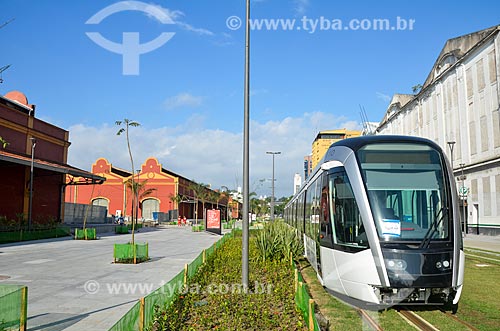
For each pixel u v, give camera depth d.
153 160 73.00
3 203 33.84
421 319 8.38
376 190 9.17
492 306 9.51
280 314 8.61
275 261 15.76
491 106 40.28
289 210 30.09
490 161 40.03
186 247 26.12
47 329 7.88
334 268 9.84
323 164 11.28
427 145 9.78
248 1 11.98
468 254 21.20
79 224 46.81
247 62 11.82
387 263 8.44
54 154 40.88
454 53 47.12
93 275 14.30
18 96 38.91
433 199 9.08
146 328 7.21
